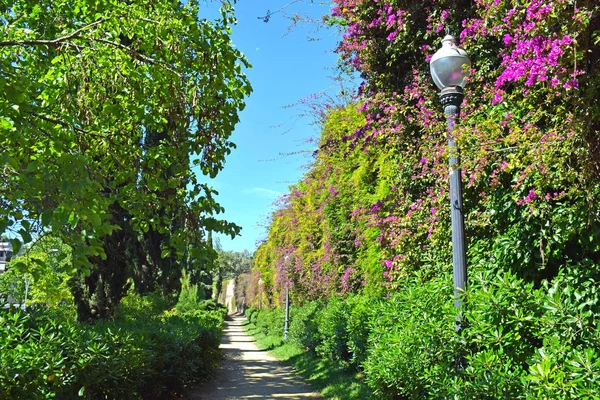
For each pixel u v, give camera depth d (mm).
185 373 8664
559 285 4000
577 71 3170
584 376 2611
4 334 4312
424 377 4008
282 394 8750
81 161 2623
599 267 3951
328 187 12898
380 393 5348
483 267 5121
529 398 2727
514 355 3453
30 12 4887
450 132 4086
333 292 12844
